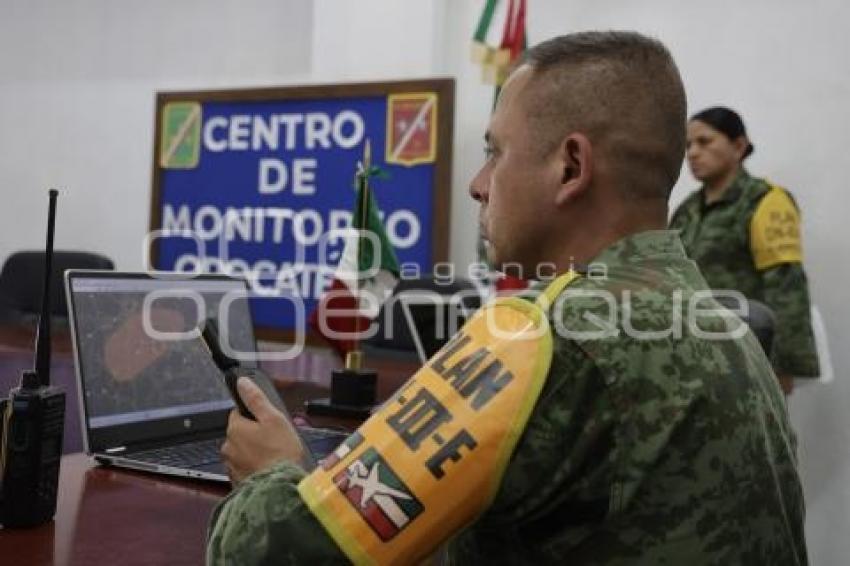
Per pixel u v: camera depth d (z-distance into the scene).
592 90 0.72
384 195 3.35
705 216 2.64
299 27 3.89
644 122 0.72
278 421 0.79
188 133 3.81
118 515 0.91
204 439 1.24
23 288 2.79
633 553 0.64
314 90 3.50
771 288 2.49
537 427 0.63
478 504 0.64
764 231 2.50
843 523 2.78
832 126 2.81
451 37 3.45
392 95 3.35
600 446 0.64
